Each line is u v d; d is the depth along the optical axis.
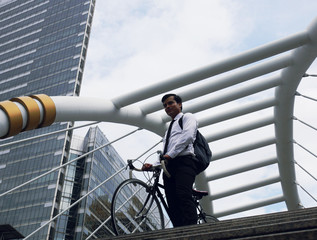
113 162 78.88
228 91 14.62
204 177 19.17
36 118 9.19
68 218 62.97
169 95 5.13
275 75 14.70
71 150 71.12
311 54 12.76
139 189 4.98
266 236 1.91
